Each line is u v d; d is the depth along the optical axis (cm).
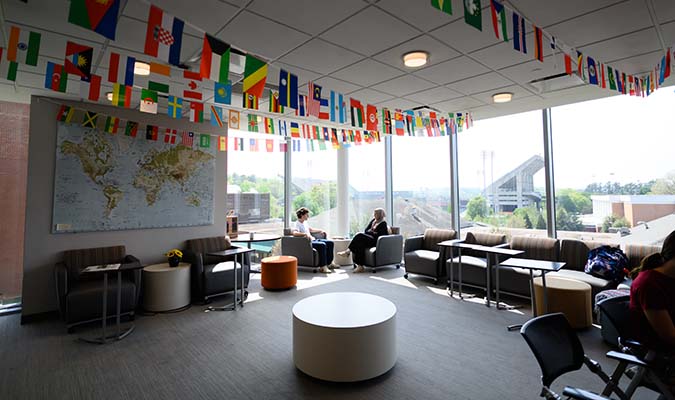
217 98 246
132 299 363
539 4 213
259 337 321
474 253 513
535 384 235
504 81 352
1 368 263
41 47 259
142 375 251
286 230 638
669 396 145
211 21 230
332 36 255
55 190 385
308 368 244
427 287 496
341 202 714
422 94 395
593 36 256
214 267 443
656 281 156
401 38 259
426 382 238
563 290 332
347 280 541
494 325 345
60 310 341
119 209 425
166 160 462
